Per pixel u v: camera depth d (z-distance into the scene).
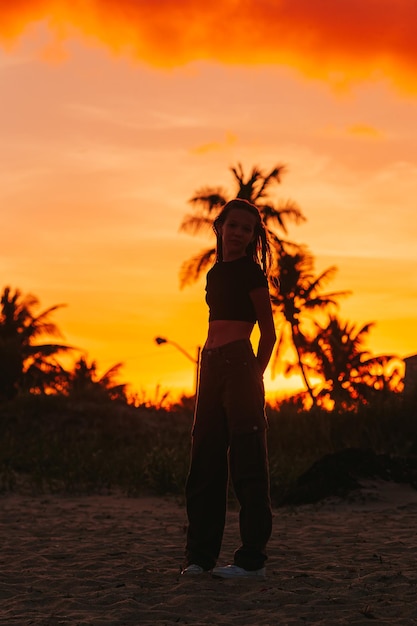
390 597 4.46
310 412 17.30
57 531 7.80
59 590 4.79
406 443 15.33
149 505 10.52
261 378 5.10
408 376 25.05
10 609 4.32
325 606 4.27
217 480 5.14
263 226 5.33
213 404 5.12
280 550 6.35
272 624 3.89
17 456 14.44
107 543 6.90
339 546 6.59
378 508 9.62
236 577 4.95
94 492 11.76
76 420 18.62
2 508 9.97
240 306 5.10
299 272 42.56
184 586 4.70
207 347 5.15
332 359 46.81
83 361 46.41
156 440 17.53
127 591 4.64
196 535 5.16
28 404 19.08
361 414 16.53
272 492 10.84
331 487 10.38
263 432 5.06
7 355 30.25
